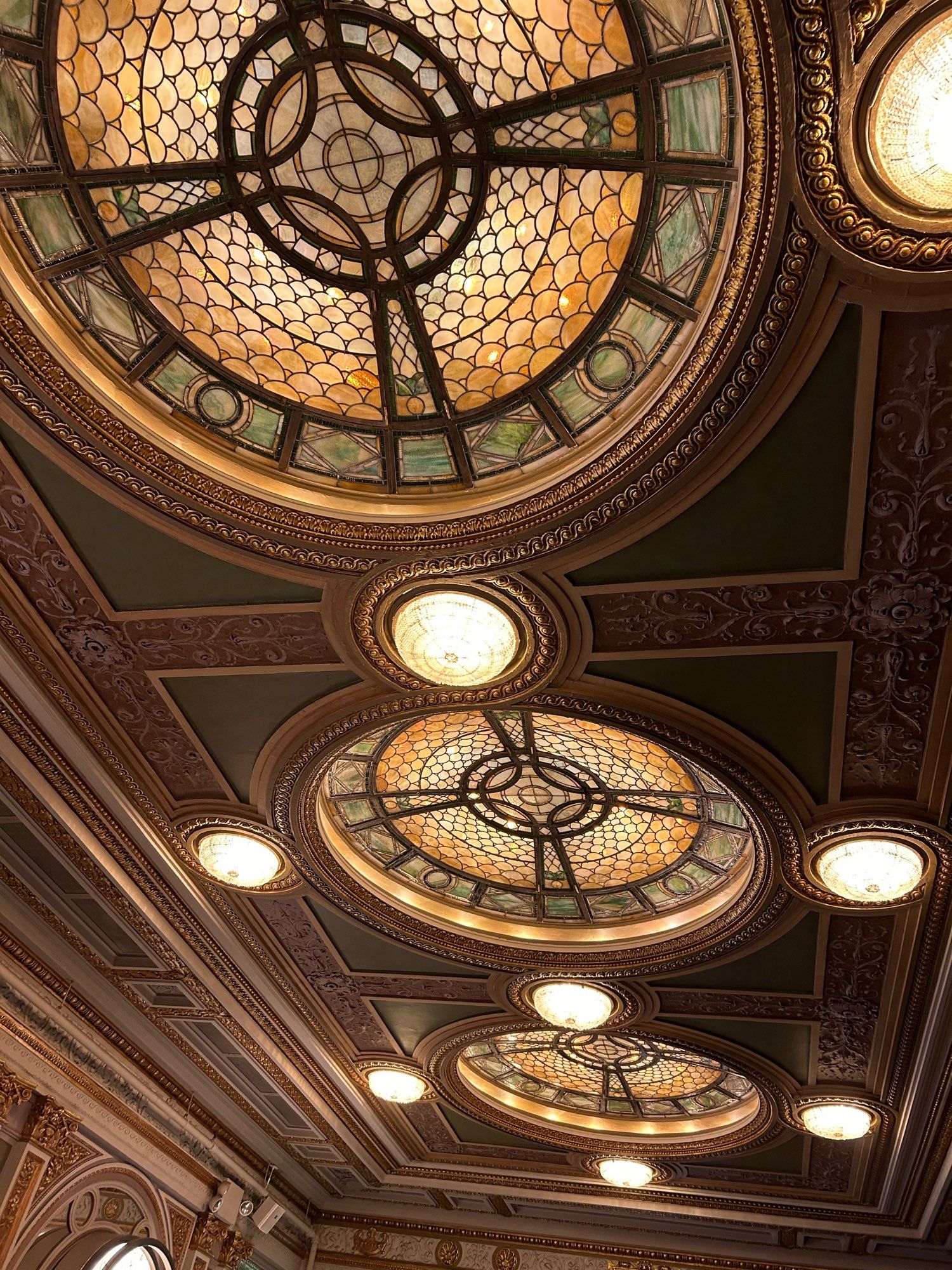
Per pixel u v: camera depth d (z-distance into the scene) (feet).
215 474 14.75
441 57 11.33
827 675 16.06
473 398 14.46
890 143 10.09
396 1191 38.37
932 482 13.03
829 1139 28.96
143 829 20.99
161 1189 29.50
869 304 11.38
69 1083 25.40
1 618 16.70
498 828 22.86
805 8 9.37
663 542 14.51
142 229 12.87
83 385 13.64
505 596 15.78
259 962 25.66
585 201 12.33
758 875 20.27
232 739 19.17
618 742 19.81
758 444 13.02
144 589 16.29
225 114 11.89
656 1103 32.91
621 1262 37.63
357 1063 29.94
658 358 13.42
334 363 14.33
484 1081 33.24
